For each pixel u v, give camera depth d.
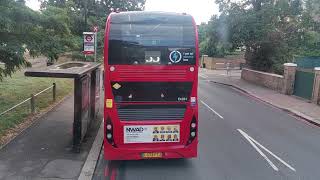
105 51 9.54
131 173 9.77
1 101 17.16
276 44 32.66
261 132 14.72
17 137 12.02
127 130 9.72
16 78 25.75
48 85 23.52
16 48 13.95
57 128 13.27
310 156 11.56
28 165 9.53
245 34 31.98
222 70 49.94
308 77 23.69
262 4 33.53
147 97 9.70
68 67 12.33
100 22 49.75
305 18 32.41
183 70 9.73
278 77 27.52
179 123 9.84
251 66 35.81
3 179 8.55
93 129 13.62
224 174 9.75
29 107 16.25
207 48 54.84
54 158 10.14
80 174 9.08
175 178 9.43
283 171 10.08
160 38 9.63
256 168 10.27
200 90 27.98
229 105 21.30
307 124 16.73
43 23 15.42
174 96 9.79
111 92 9.62
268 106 21.44
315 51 36.53
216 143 12.79
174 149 9.87
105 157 9.79
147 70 9.62
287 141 13.41
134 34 9.59
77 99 10.66
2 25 13.44
